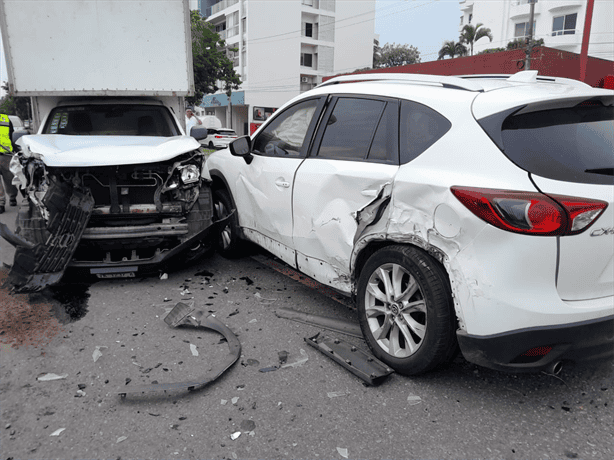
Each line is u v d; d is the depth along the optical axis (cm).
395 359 275
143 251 452
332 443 220
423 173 255
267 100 4953
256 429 229
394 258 268
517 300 220
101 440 219
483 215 222
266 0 4738
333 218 316
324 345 308
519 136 230
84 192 414
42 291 407
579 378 279
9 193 812
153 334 329
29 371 277
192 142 454
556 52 2508
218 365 286
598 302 232
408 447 218
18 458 206
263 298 402
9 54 536
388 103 299
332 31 5219
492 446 220
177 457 209
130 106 586
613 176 228
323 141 343
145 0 552
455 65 2847
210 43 3869
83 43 547
